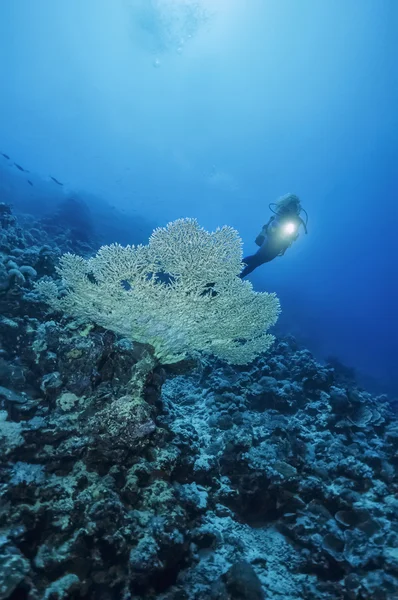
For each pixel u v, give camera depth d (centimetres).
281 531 398
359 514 404
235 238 329
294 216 822
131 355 373
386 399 977
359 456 504
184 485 377
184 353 400
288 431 505
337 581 342
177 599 287
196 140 6731
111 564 277
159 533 283
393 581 326
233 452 426
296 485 413
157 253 324
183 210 6844
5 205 876
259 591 301
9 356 390
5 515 267
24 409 340
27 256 546
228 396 561
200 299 331
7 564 231
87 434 321
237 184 7294
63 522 277
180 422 446
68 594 248
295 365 754
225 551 345
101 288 332
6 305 416
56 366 375
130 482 315
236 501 400
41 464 313
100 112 5969
